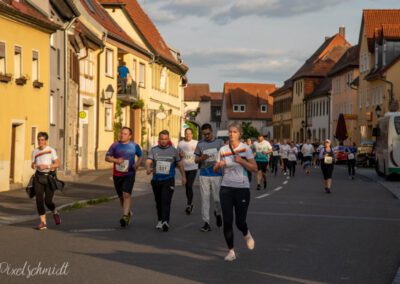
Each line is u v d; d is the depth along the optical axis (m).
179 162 14.61
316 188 29.08
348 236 13.86
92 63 40.50
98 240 12.80
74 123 35.53
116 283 8.80
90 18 40.78
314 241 13.03
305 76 101.31
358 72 76.06
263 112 144.50
